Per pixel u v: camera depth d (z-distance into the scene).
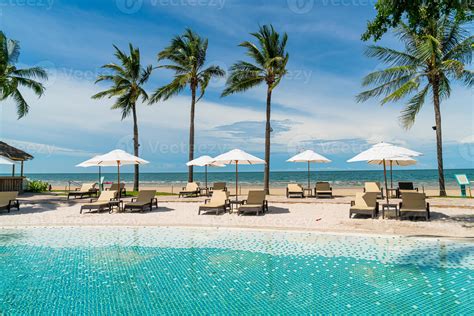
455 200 14.28
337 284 5.13
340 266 5.98
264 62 20.19
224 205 12.34
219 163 19.30
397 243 7.31
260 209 11.48
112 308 4.38
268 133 20.50
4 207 12.98
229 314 4.14
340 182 54.75
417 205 10.08
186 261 6.54
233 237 8.39
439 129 16.77
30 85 19.19
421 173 82.62
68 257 6.93
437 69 16.06
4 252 7.32
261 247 7.43
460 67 14.12
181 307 4.39
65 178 96.62
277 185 49.25
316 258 6.50
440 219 10.02
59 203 16.23
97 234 8.99
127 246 7.76
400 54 16.91
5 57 17.69
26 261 6.64
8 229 9.64
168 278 5.57
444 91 17.36
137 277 5.64
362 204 11.00
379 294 4.69
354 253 6.73
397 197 16.45
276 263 6.27
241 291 4.93
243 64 20.55
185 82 21.78
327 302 4.46
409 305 4.31
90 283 5.36
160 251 7.30
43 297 4.79
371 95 17.89
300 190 18.02
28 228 9.73
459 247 6.89
